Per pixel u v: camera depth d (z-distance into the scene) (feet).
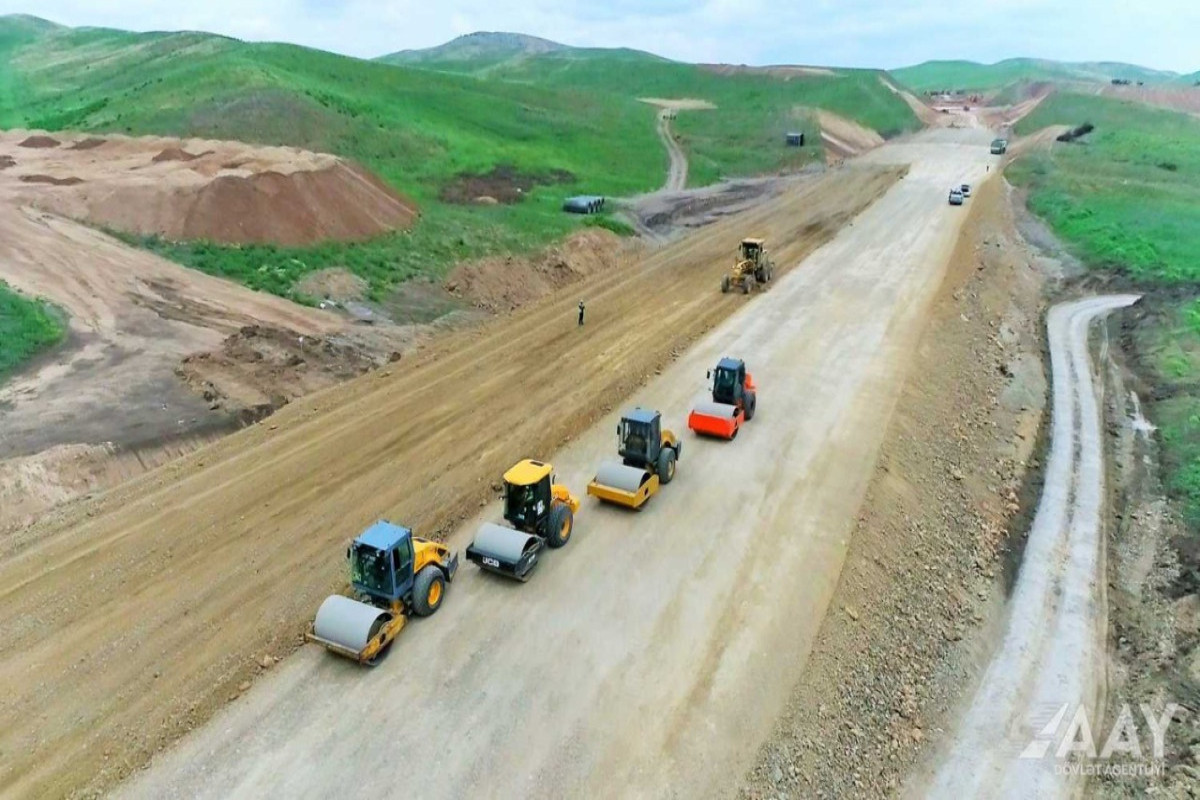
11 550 61.41
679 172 271.90
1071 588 73.61
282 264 125.39
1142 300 147.74
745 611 57.31
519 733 46.06
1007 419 104.01
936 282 143.23
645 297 135.64
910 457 84.17
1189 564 74.54
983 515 82.17
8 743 44.09
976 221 194.39
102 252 117.80
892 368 103.71
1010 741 56.29
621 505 70.13
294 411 87.92
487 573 60.49
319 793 41.75
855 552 65.77
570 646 53.06
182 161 161.58
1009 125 434.71
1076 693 61.26
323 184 147.54
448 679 49.88
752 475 76.38
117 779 42.22
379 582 51.70
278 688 48.80
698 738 46.62
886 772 50.98
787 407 91.86
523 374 100.22
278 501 69.15
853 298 133.80
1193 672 62.03
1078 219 196.95
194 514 66.80
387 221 153.38
